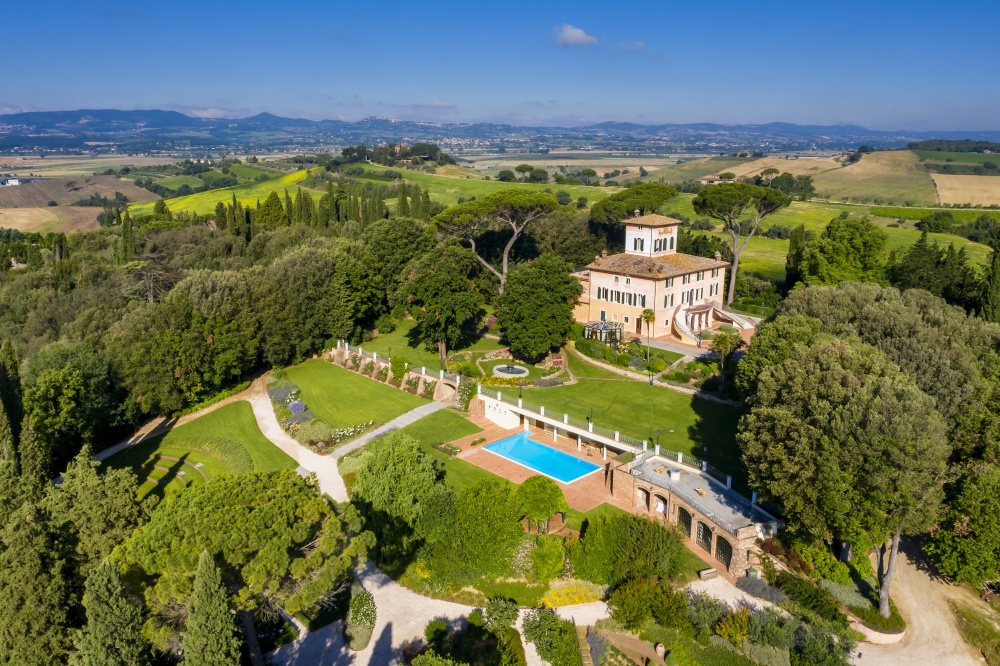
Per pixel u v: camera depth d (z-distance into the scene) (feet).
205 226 485.97
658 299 288.10
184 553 109.09
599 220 397.19
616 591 141.90
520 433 231.50
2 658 110.73
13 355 220.23
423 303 285.64
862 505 128.98
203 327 269.64
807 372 149.48
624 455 193.36
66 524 130.62
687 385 243.60
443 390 258.98
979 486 132.77
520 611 143.33
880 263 299.38
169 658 116.37
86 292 350.43
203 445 236.84
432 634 135.44
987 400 150.41
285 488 124.88
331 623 140.05
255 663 122.52
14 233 614.34
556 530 167.22
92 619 102.27
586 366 271.28
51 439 215.31
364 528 164.25
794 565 147.33
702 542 160.35
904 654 127.34
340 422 245.65
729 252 385.91
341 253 338.95
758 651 127.24
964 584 144.46
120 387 247.50
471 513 150.41
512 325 269.23
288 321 301.43
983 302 236.63
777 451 139.44
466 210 340.39
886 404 129.08
